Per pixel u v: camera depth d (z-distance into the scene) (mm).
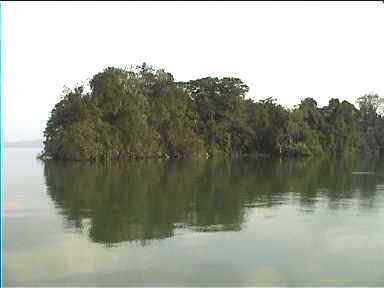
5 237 24172
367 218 30250
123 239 24047
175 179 52375
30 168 65438
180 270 19250
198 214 31078
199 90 119438
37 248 22172
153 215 30484
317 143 124500
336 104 138250
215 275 18766
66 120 85875
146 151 90812
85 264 19891
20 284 17594
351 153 138625
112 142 84938
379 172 66812
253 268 19672
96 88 88312
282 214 31453
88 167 68688
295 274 19000
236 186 46781
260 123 124688
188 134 102000
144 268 19484
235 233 25656
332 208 33938
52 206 33094
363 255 21672
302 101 135250
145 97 96062
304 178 56312
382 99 161750
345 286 17797
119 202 35312
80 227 26656
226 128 118562
